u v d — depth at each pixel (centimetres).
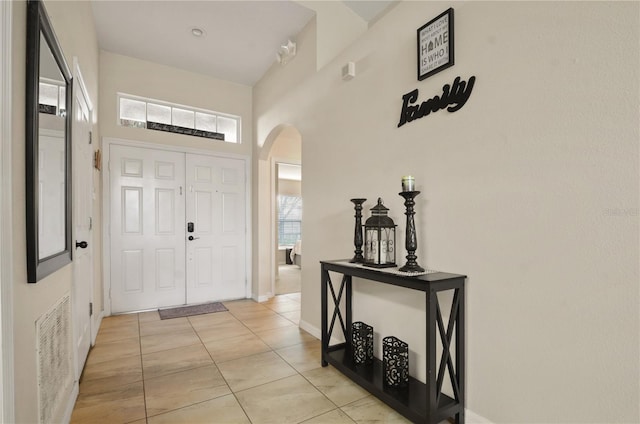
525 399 144
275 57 376
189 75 411
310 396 198
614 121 119
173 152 400
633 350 114
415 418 163
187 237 405
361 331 219
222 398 196
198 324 333
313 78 306
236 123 453
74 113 193
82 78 225
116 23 316
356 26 330
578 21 129
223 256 430
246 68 403
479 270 163
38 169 124
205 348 272
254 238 442
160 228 390
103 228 356
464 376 168
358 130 248
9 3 98
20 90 111
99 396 198
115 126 366
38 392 127
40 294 130
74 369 192
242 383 213
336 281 272
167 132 397
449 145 179
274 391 204
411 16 204
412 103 202
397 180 213
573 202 129
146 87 384
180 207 402
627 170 116
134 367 236
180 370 232
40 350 130
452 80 178
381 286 225
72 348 188
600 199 122
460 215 172
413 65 202
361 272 200
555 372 135
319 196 294
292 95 344
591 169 125
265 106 411
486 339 159
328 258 281
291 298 444
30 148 116
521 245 146
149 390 205
